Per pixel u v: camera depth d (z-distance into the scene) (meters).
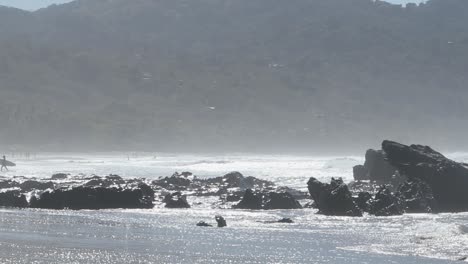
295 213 86.50
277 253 56.44
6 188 105.25
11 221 75.00
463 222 75.12
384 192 88.31
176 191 109.44
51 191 91.06
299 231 69.62
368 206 87.94
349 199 85.31
